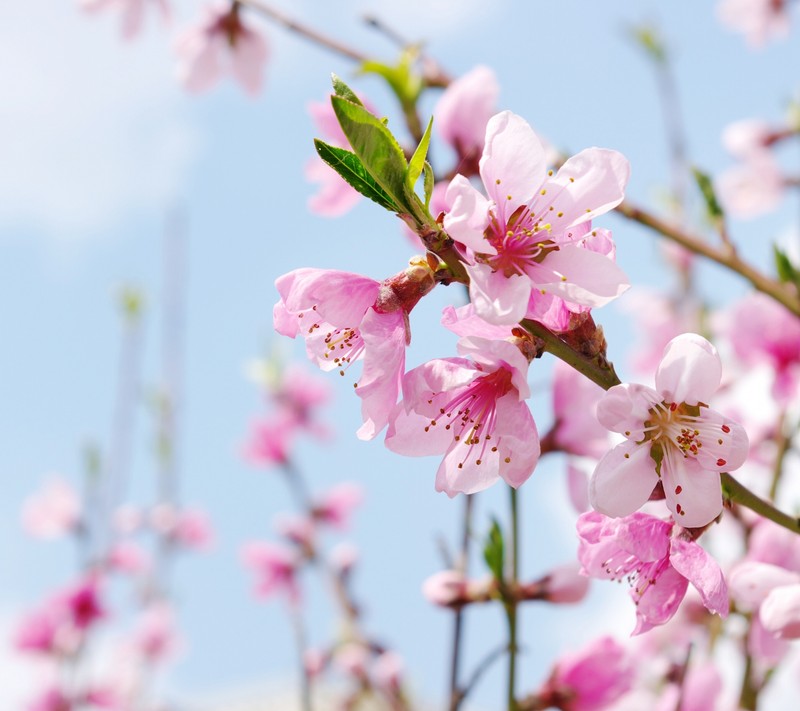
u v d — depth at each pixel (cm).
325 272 45
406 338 45
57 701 117
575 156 45
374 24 65
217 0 85
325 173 56
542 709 58
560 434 59
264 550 110
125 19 90
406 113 61
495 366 45
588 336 44
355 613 96
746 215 101
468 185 43
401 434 46
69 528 125
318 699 93
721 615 44
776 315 73
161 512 125
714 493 44
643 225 60
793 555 55
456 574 59
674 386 44
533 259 44
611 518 45
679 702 57
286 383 120
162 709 123
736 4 109
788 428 69
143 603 125
